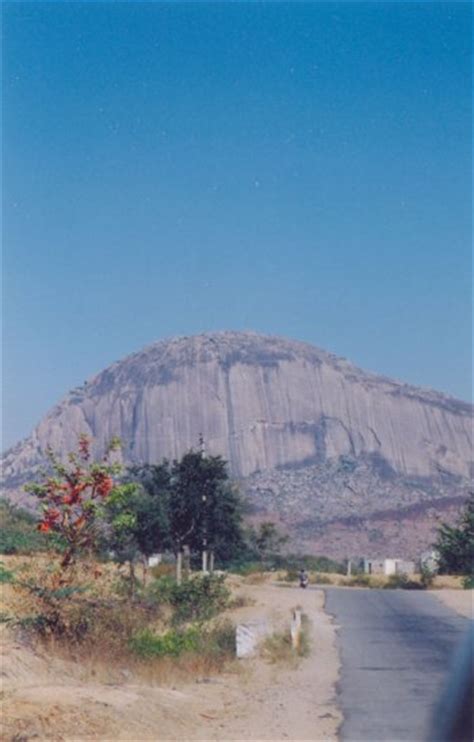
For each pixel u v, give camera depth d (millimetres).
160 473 49719
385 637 29766
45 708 14383
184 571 47219
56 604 19672
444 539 77062
